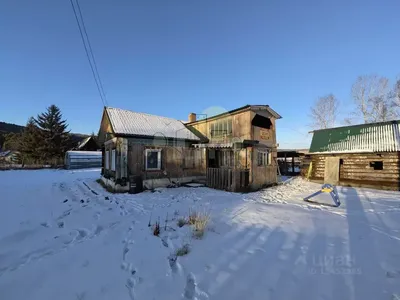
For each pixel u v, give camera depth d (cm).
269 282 288
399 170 1234
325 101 3575
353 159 1433
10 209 703
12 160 3397
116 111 1374
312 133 1781
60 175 1948
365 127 1522
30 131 3562
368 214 629
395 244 403
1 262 353
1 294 268
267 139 1441
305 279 294
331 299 253
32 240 450
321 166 1587
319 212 649
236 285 283
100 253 382
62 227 537
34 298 262
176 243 419
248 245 406
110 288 281
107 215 638
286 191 1143
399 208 718
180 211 668
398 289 268
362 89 3028
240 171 1149
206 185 1236
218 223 536
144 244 417
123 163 1084
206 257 362
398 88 2783
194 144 1381
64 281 296
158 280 298
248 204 766
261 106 1318
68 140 3672
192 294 268
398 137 1310
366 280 289
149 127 1309
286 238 437
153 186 1182
